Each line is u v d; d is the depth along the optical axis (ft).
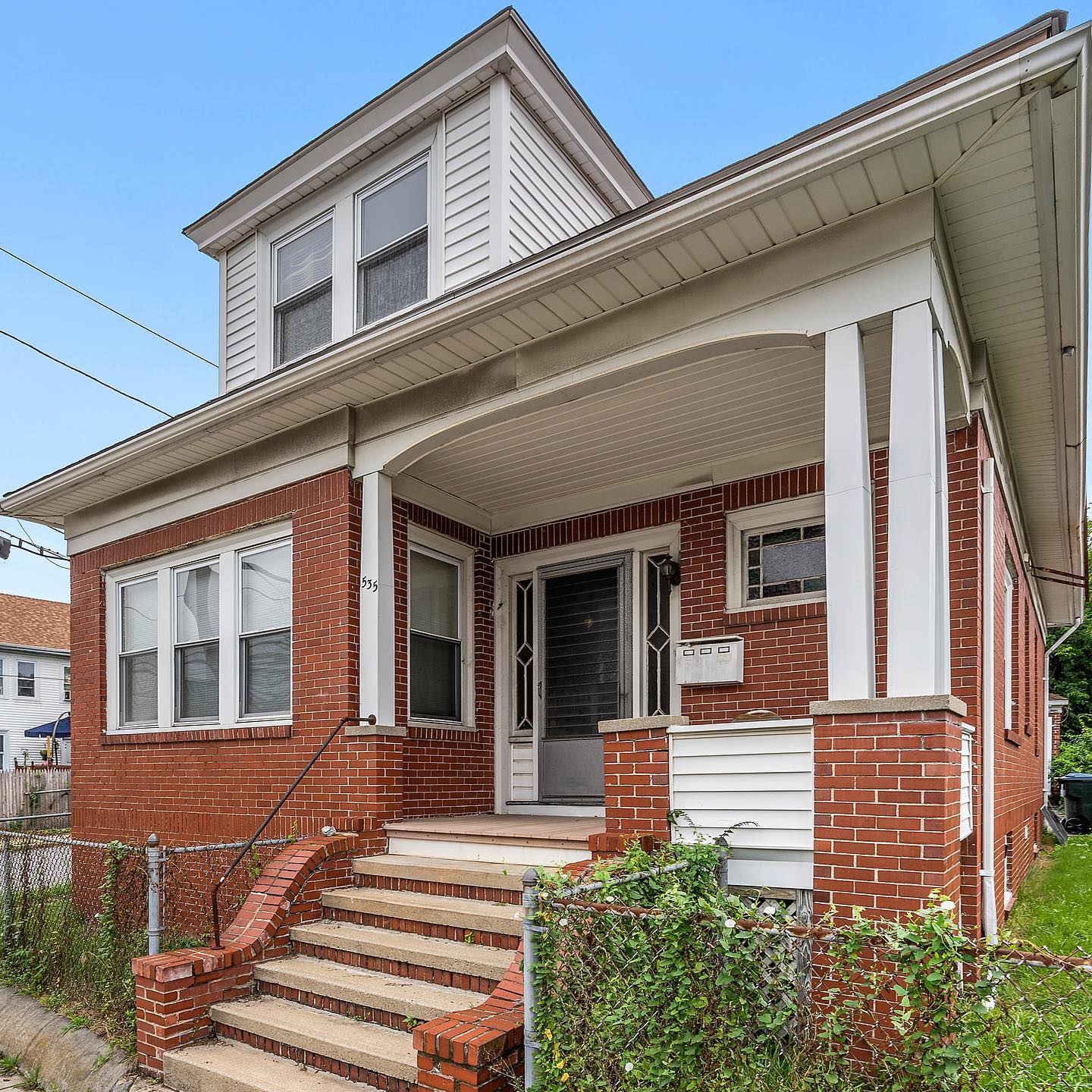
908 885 12.05
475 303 17.53
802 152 13.19
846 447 14.03
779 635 21.08
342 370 20.35
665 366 16.94
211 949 17.25
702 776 14.74
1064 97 11.56
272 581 24.23
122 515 28.55
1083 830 49.98
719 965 10.63
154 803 26.00
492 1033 11.92
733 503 22.44
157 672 27.30
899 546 13.33
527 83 25.21
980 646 18.26
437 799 24.02
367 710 21.13
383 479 21.91
